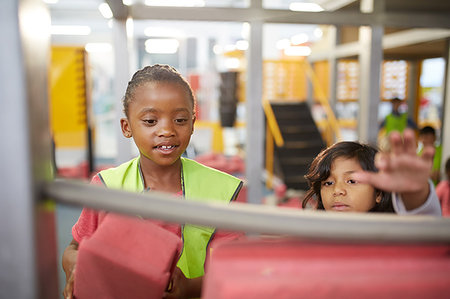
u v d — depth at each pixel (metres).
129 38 2.57
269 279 0.31
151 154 0.79
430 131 3.42
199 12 2.79
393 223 0.31
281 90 7.62
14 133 0.29
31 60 0.30
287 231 0.31
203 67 11.92
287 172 5.52
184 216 0.31
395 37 4.94
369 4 3.31
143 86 0.77
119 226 0.51
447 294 0.32
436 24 3.21
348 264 0.33
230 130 10.93
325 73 7.42
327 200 0.94
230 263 0.33
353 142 0.96
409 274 0.32
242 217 0.31
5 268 0.31
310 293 0.31
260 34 2.94
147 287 0.49
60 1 5.79
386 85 8.09
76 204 0.32
